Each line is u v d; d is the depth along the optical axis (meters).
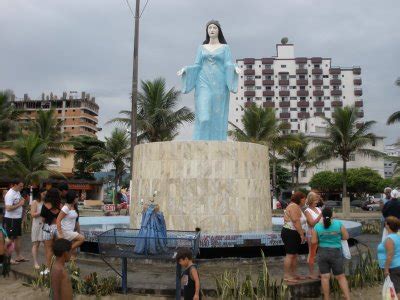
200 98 15.23
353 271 9.89
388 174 86.19
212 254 11.29
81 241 8.86
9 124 36.66
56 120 43.19
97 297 7.92
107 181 58.81
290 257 8.60
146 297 8.02
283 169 70.31
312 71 106.50
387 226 7.42
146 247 7.75
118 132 43.56
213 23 15.64
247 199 12.78
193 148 12.67
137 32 22.28
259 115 36.84
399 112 30.22
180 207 12.44
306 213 8.70
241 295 7.61
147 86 32.81
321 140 36.66
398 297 7.10
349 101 105.88
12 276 9.95
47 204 9.05
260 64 107.06
